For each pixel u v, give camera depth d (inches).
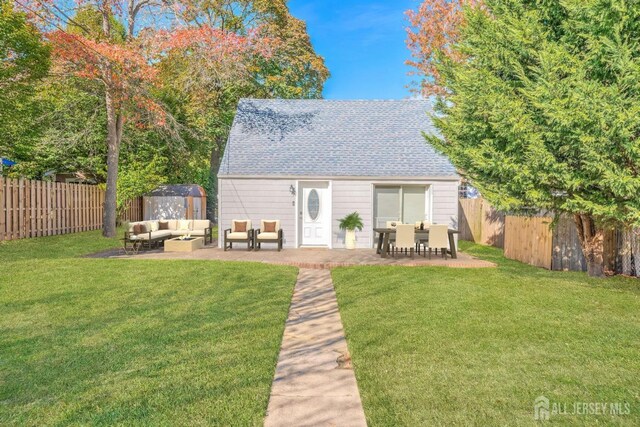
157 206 960.9
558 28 313.6
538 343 195.8
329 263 443.8
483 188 344.2
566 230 416.8
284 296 293.3
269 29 950.4
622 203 273.4
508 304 270.4
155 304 263.6
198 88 894.4
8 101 553.3
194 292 298.7
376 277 371.9
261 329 214.7
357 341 198.2
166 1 726.5
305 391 147.2
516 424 123.8
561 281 352.2
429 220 593.9
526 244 468.8
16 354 177.3
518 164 293.1
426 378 156.1
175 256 497.7
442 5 933.2
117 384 148.3
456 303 273.3
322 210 608.4
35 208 621.6
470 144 352.8
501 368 165.8
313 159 614.2
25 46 522.6
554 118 245.9
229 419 125.3
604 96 231.5
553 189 313.6
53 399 137.1
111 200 686.5
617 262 394.0
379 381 153.5
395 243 506.9
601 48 246.5
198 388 145.8
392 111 711.1
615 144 240.2
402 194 601.3
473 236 748.6
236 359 173.2
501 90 305.9
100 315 238.1
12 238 572.4
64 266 394.6
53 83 682.8
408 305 268.7
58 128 842.8
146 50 708.7
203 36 764.0
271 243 595.8
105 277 346.0
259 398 138.9
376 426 122.9
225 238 558.3
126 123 864.3
